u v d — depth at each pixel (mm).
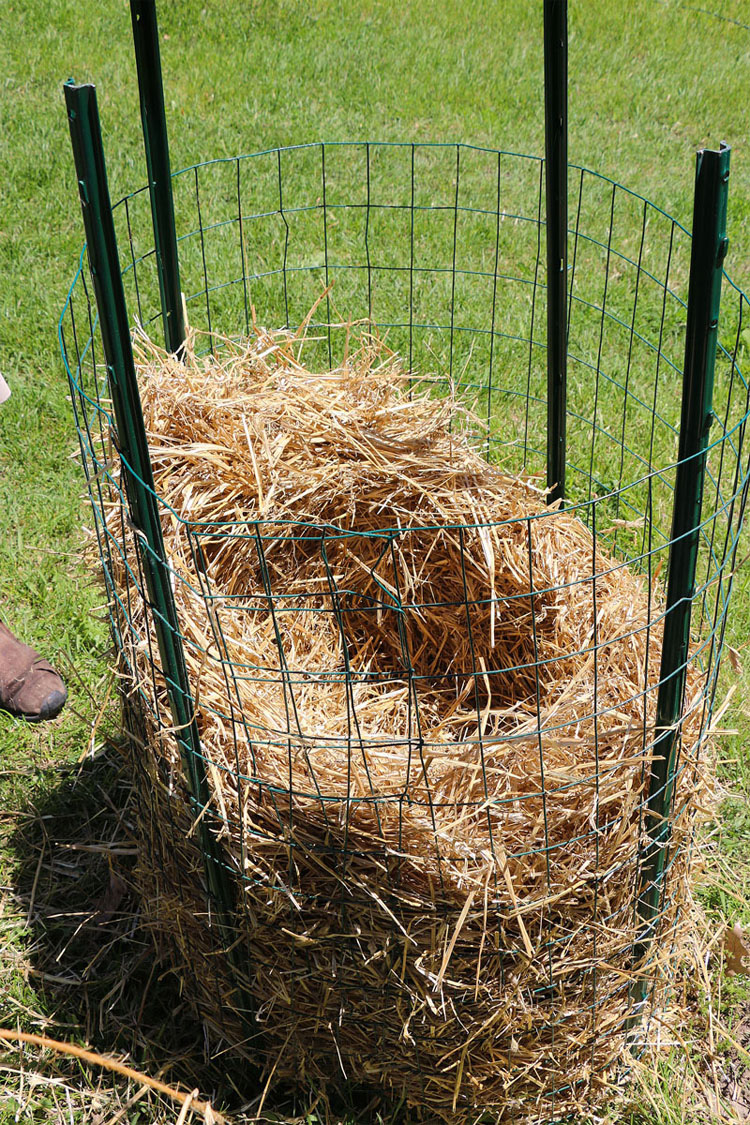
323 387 2645
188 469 2391
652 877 1933
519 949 1820
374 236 4809
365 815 1773
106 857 2359
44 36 7137
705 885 2414
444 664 2672
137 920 2367
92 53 6906
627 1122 2121
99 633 2916
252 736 1887
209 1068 2139
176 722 1772
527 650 2479
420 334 4066
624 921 1951
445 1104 2045
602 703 2020
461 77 6895
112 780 2633
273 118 6117
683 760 1937
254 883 1829
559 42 2055
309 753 1896
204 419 2447
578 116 6441
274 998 1969
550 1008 1938
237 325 4102
